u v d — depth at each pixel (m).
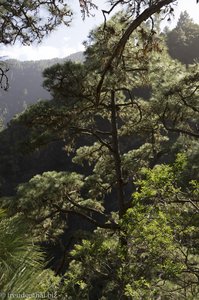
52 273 5.31
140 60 11.91
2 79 7.21
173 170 6.82
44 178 14.85
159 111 12.99
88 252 7.98
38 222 14.24
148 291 6.21
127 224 6.73
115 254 7.62
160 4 4.98
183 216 6.88
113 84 12.31
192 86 11.55
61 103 13.61
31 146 13.93
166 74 11.82
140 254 6.92
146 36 6.23
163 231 6.29
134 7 5.53
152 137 16.30
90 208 15.93
